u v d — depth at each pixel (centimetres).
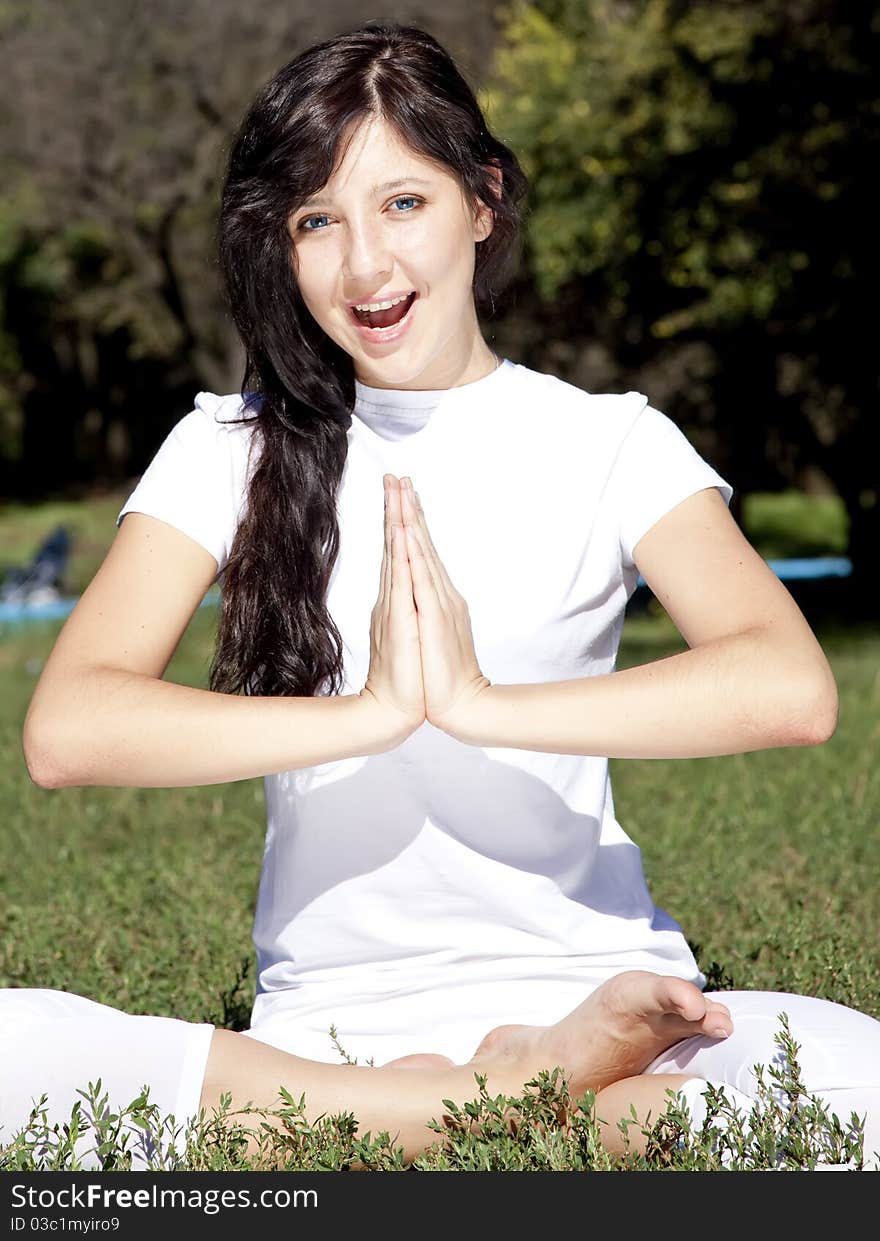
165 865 462
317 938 226
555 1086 201
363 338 225
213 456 236
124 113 1797
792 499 2594
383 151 218
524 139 1367
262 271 228
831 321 1402
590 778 228
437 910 223
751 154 1260
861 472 1669
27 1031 201
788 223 1284
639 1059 202
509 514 229
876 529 1683
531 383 237
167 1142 199
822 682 205
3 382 3228
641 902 233
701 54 1193
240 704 208
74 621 224
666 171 1310
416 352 225
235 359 2153
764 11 1161
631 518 228
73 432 3416
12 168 1914
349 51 220
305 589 228
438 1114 202
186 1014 317
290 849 228
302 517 229
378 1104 202
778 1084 189
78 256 2873
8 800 571
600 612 232
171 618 229
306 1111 202
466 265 228
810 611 1648
